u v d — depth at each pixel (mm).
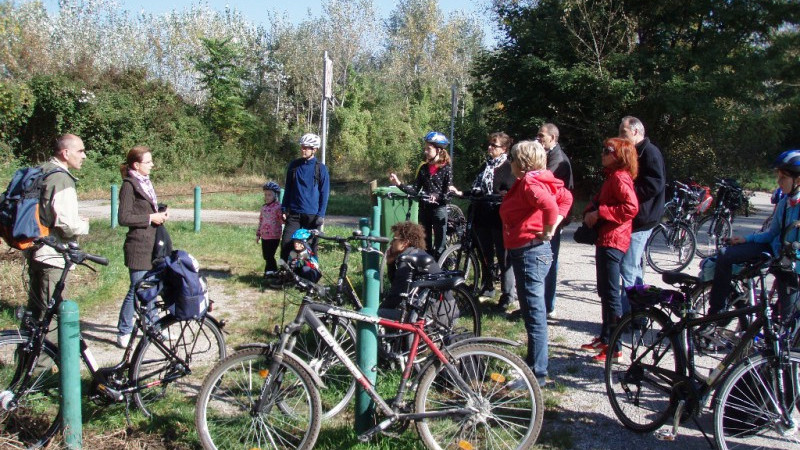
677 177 19328
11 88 22469
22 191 4797
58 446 3900
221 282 8578
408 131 39594
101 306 7320
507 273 6879
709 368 5023
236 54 31594
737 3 18891
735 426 3908
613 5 19422
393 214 8594
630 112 19719
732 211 11609
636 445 4160
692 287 4523
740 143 20766
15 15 27469
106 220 14812
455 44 55531
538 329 4789
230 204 19609
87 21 35562
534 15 20859
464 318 5523
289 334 3869
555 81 18984
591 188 21109
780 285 4695
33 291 4984
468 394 3836
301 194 7965
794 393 3748
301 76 40781
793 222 4656
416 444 3984
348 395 4500
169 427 4289
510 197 4832
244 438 3936
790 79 20828
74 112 23984
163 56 36781
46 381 4305
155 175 25969
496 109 22719
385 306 4867
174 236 12242
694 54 19406
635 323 4527
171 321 4449
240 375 4023
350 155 36156
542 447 4102
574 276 9133
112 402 4332
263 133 33531
